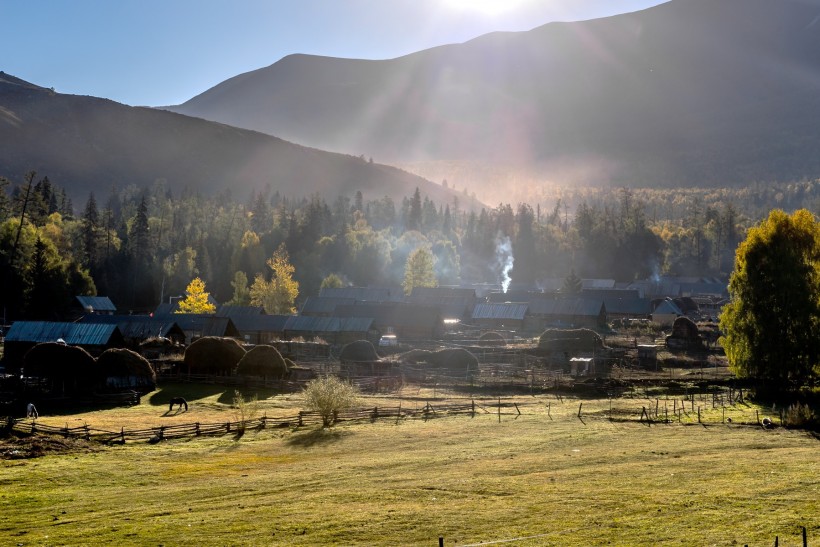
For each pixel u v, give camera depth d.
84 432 54.00
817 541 27.38
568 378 88.44
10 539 30.20
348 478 40.66
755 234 75.12
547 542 28.33
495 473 40.78
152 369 80.06
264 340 122.56
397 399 75.94
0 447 48.22
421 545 28.41
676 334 118.69
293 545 28.86
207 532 30.73
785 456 43.34
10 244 144.00
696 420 59.53
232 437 55.62
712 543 27.66
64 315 140.12
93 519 33.19
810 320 70.81
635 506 32.94
